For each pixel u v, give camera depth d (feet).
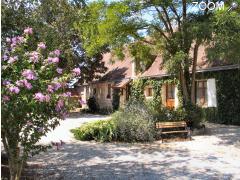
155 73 93.56
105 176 31.24
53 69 22.85
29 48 24.62
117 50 62.80
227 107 74.13
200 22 52.39
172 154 42.06
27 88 20.76
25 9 33.83
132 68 109.60
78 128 55.16
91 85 135.85
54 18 36.65
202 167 34.78
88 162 37.45
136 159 39.19
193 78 65.21
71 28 38.93
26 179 29.55
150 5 57.41
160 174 31.94
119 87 107.96
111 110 115.75
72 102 23.11
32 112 21.57
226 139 53.11
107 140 51.93
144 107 57.11
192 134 58.70
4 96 20.22
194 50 64.08
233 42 51.06
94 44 58.95
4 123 21.27
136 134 51.75
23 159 23.16
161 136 53.47
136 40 63.67
